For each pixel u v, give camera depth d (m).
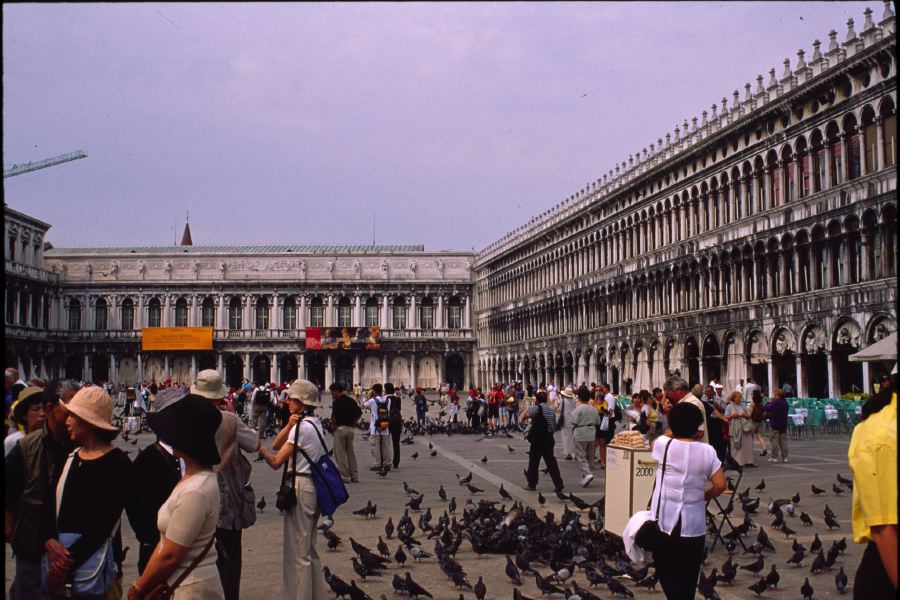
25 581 9.75
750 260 61.44
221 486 12.03
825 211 52.31
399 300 147.50
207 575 8.58
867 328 48.59
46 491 9.78
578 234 95.62
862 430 7.55
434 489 27.47
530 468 26.67
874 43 47.72
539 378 108.50
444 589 14.84
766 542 16.03
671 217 73.56
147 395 73.69
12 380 16.59
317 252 146.62
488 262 134.38
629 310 81.50
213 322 144.62
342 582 13.59
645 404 34.34
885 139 47.69
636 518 11.55
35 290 132.62
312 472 12.88
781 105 56.72
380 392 34.25
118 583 9.73
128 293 143.38
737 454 32.25
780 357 57.72
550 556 15.64
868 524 7.32
